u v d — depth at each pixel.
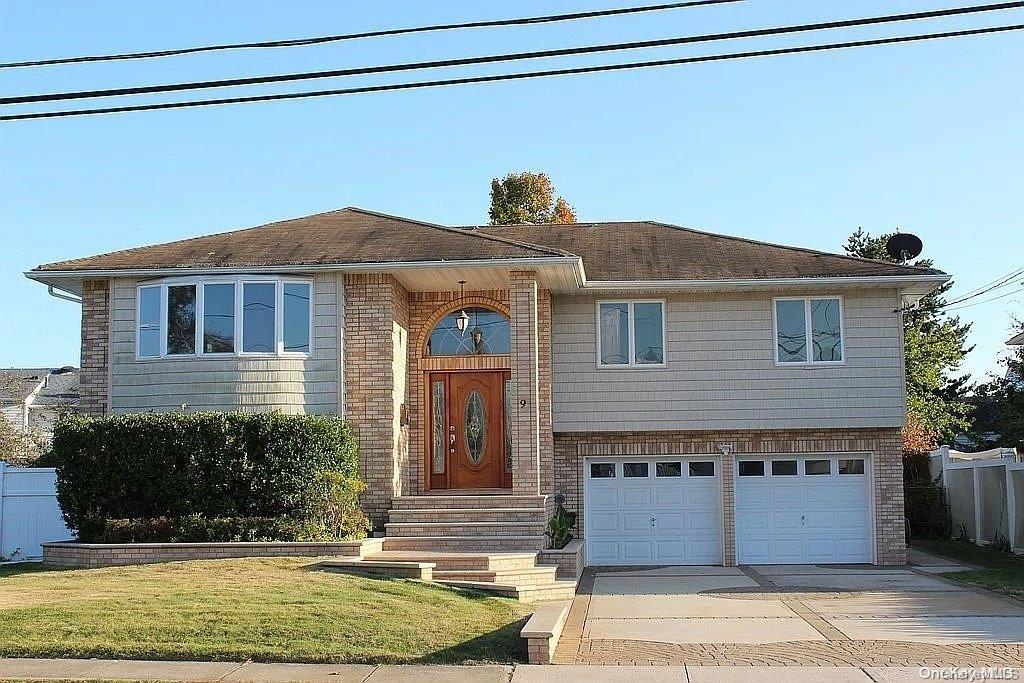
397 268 20.47
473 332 23.17
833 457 23.73
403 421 21.95
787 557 23.61
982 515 26.33
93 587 15.05
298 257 20.92
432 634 12.82
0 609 13.66
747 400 23.52
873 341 23.50
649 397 23.64
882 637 13.69
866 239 50.53
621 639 13.68
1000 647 12.93
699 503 23.81
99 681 11.02
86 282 21.41
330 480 18.78
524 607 14.87
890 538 23.20
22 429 39.66
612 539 23.80
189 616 13.20
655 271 23.72
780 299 23.72
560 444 23.80
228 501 18.31
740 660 12.27
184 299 20.77
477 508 20.20
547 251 20.55
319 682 11.09
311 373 20.62
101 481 18.52
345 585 14.97
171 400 20.53
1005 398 25.09
